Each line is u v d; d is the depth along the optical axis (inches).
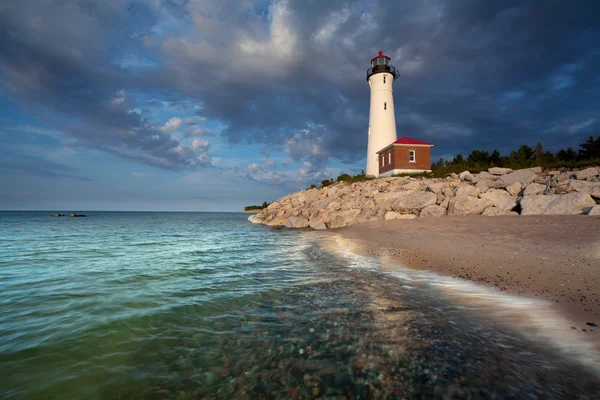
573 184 720.3
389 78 1774.1
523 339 195.8
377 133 1765.5
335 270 410.6
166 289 330.6
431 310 251.4
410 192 1070.4
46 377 165.9
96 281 367.2
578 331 202.2
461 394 145.9
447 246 506.6
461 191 864.3
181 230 1310.3
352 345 196.4
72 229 1381.6
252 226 1513.3
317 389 154.5
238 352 192.5
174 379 165.6
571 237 446.0
